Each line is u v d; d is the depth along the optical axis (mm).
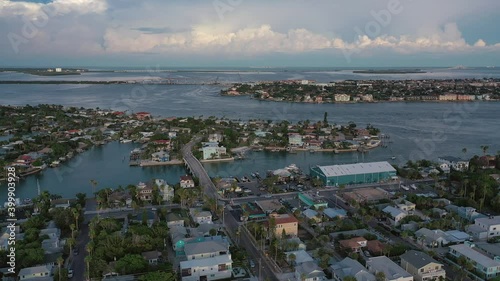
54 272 87250
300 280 84375
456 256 93625
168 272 84250
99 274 85875
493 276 86312
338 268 86062
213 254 92438
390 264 87000
